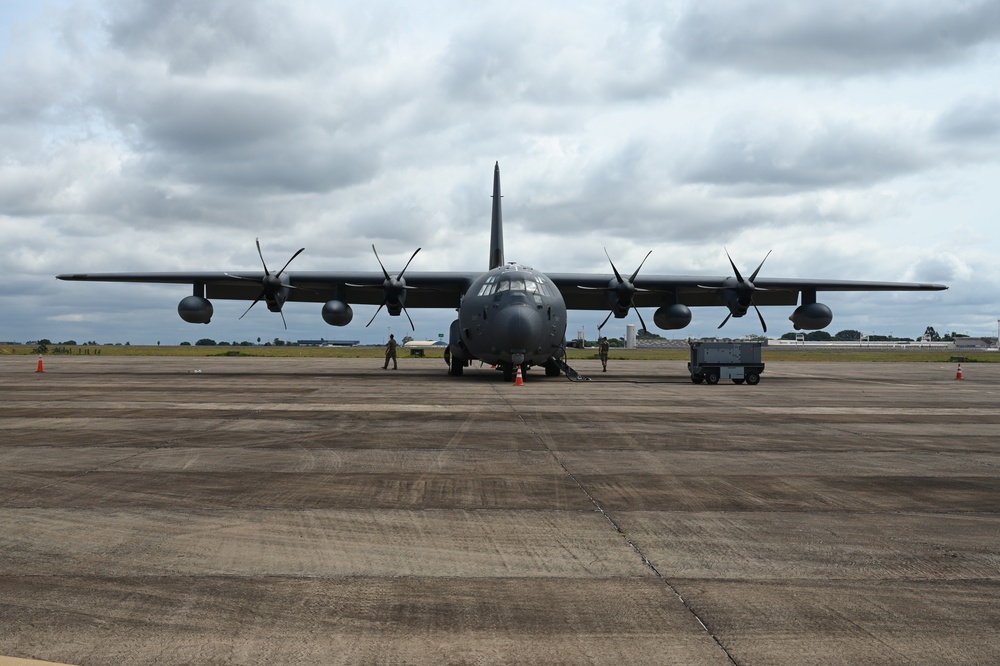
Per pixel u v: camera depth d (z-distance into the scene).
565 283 30.38
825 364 52.66
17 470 9.02
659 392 21.59
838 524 6.74
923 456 10.36
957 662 3.96
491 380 26.95
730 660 3.98
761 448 10.98
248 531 6.41
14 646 4.09
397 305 30.23
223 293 32.94
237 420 13.97
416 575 5.31
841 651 4.09
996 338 117.75
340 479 8.60
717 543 6.14
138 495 7.74
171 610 4.63
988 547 6.04
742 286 29.80
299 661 3.96
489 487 8.23
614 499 7.70
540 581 5.20
